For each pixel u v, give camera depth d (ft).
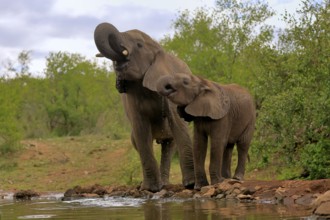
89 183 79.97
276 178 60.75
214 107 44.80
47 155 105.50
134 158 81.92
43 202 46.70
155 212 33.76
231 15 96.53
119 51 44.88
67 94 174.09
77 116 170.30
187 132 48.03
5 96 109.91
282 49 62.64
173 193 45.80
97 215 33.27
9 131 106.42
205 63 95.66
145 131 48.21
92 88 173.58
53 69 178.19
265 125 56.29
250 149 60.59
